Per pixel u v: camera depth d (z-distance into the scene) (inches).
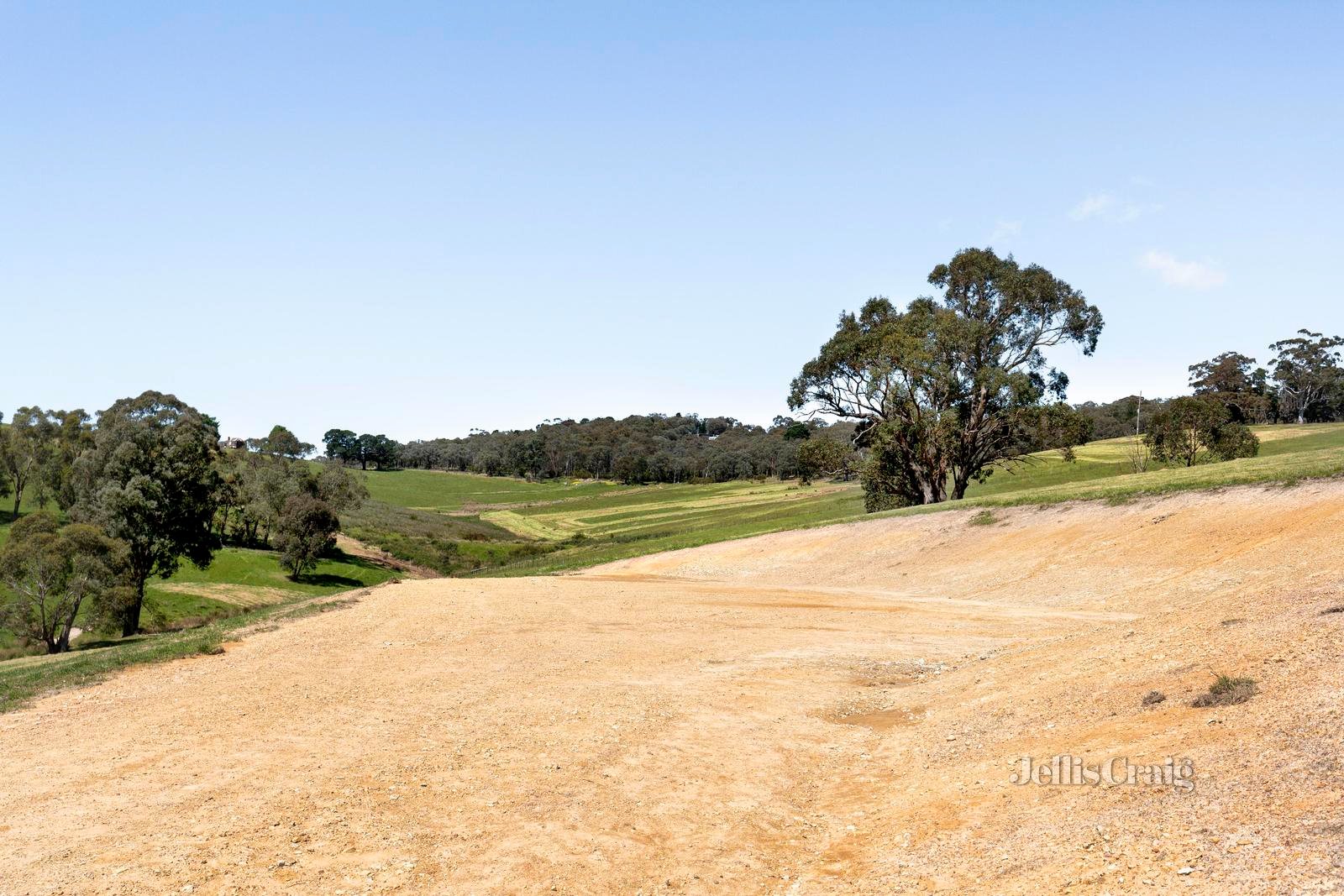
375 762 444.5
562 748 467.2
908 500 2390.5
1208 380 4301.2
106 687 651.5
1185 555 1005.8
